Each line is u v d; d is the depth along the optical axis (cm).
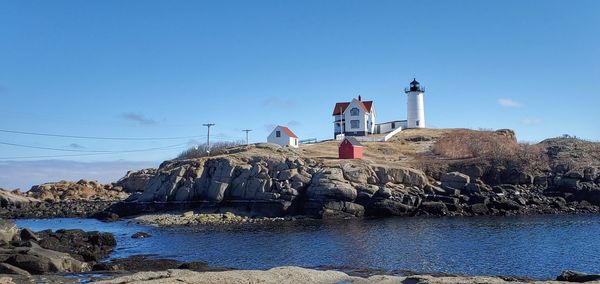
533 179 7288
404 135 10906
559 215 6153
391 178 7119
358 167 7231
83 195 10438
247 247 4281
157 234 5316
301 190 6906
